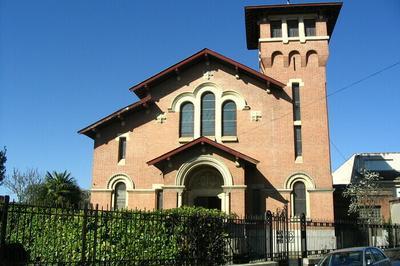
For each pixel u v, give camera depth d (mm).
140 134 29172
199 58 29562
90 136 29625
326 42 29797
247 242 18109
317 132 28484
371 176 35531
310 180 27734
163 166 26750
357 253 14703
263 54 30016
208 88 29406
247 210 27219
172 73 29594
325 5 29734
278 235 19562
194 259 16266
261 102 28969
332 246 26000
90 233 14031
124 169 28750
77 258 14328
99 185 28656
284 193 27562
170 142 28844
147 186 28375
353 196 34000
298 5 29844
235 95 29203
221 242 17359
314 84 29266
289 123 28594
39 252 13305
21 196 56188
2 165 40438
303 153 28188
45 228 13953
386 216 35344
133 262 14586
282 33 30438
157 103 29484
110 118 28969
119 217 14602
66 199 41000
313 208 27312
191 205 27109
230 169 26109
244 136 28562
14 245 11789
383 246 27172
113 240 14766
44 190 41875
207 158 26297
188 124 29172
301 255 21000
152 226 15617
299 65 29672
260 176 27875
